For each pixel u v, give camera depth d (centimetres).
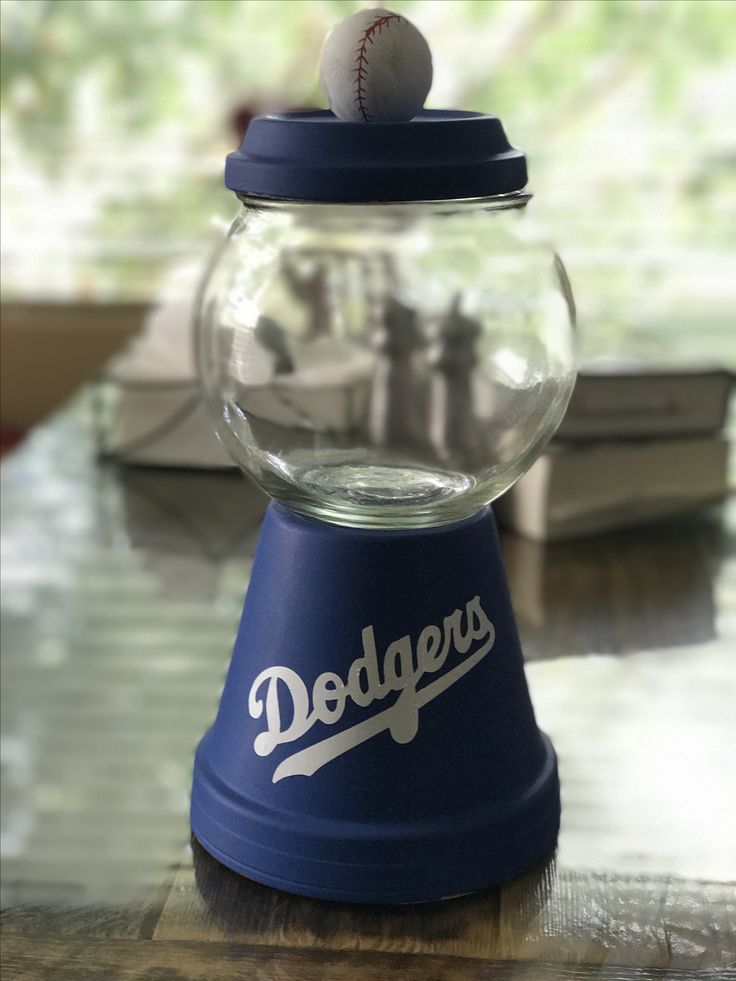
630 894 57
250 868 57
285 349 103
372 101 53
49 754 71
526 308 73
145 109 225
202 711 77
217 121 224
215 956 52
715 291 221
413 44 54
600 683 80
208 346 76
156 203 228
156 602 94
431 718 55
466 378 101
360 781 55
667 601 94
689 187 221
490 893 57
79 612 92
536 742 60
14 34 221
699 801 65
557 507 108
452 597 55
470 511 58
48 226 229
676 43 216
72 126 226
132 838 62
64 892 57
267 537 58
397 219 61
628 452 111
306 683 55
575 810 64
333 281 117
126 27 221
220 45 221
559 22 217
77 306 227
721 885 58
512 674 58
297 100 212
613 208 222
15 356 225
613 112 220
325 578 55
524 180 52
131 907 56
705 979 51
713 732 73
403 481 62
